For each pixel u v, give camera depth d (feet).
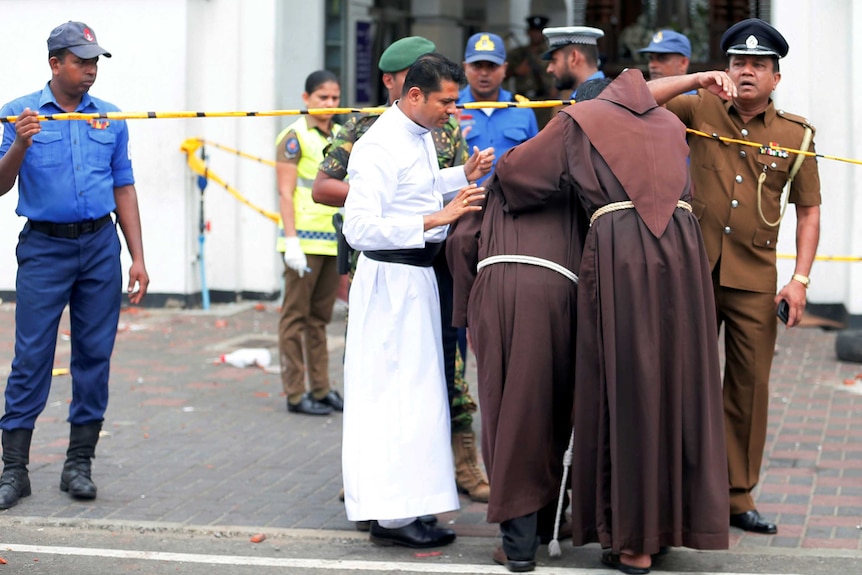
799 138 24.25
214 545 23.95
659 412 20.89
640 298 20.77
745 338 24.30
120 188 27.09
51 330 26.25
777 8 45.47
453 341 24.64
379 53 59.93
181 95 49.70
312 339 34.53
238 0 50.16
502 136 30.53
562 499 22.08
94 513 25.68
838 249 45.96
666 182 21.11
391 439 22.72
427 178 23.03
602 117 21.33
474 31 68.03
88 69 25.54
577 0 59.31
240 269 51.90
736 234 24.20
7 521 25.16
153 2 49.39
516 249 21.67
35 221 25.89
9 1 50.26
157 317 49.01
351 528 24.85
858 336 40.78
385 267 22.90
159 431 32.48
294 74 52.08
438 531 23.89
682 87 22.89
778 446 30.71
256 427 32.99
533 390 21.42
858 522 24.85
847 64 44.96
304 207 33.71
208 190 51.29
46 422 33.30
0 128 32.09
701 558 22.70
